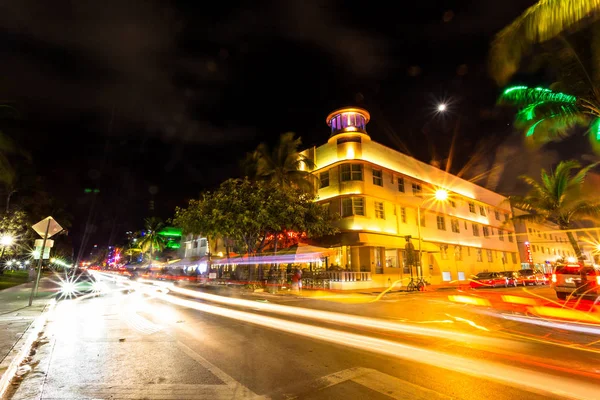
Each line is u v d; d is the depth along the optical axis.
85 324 8.93
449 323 9.05
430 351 6.12
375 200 28.08
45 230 13.08
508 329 8.21
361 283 24.03
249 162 29.62
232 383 4.59
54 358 5.79
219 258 38.25
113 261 125.31
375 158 29.03
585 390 4.29
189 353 6.04
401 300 15.70
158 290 21.88
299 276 21.77
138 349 6.32
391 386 4.44
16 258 43.38
